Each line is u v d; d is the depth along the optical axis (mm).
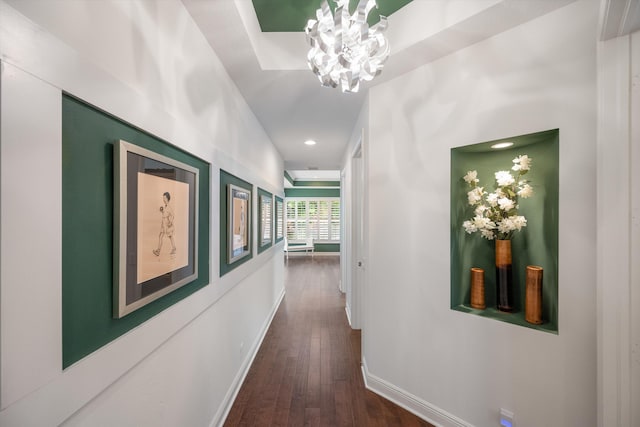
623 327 1068
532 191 1600
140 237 949
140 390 1007
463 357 1677
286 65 1879
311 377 2312
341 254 5078
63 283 688
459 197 1785
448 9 1486
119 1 878
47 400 632
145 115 976
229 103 1946
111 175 842
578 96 1291
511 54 1483
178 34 1243
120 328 883
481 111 1587
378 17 1753
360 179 3359
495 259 1716
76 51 700
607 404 1098
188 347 1371
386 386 2041
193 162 1401
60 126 657
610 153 1106
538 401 1407
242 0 1414
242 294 2301
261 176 3023
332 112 2664
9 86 544
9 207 549
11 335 556
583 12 1277
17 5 578
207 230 1584
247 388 2162
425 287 1847
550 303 1499
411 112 1913
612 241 1099
